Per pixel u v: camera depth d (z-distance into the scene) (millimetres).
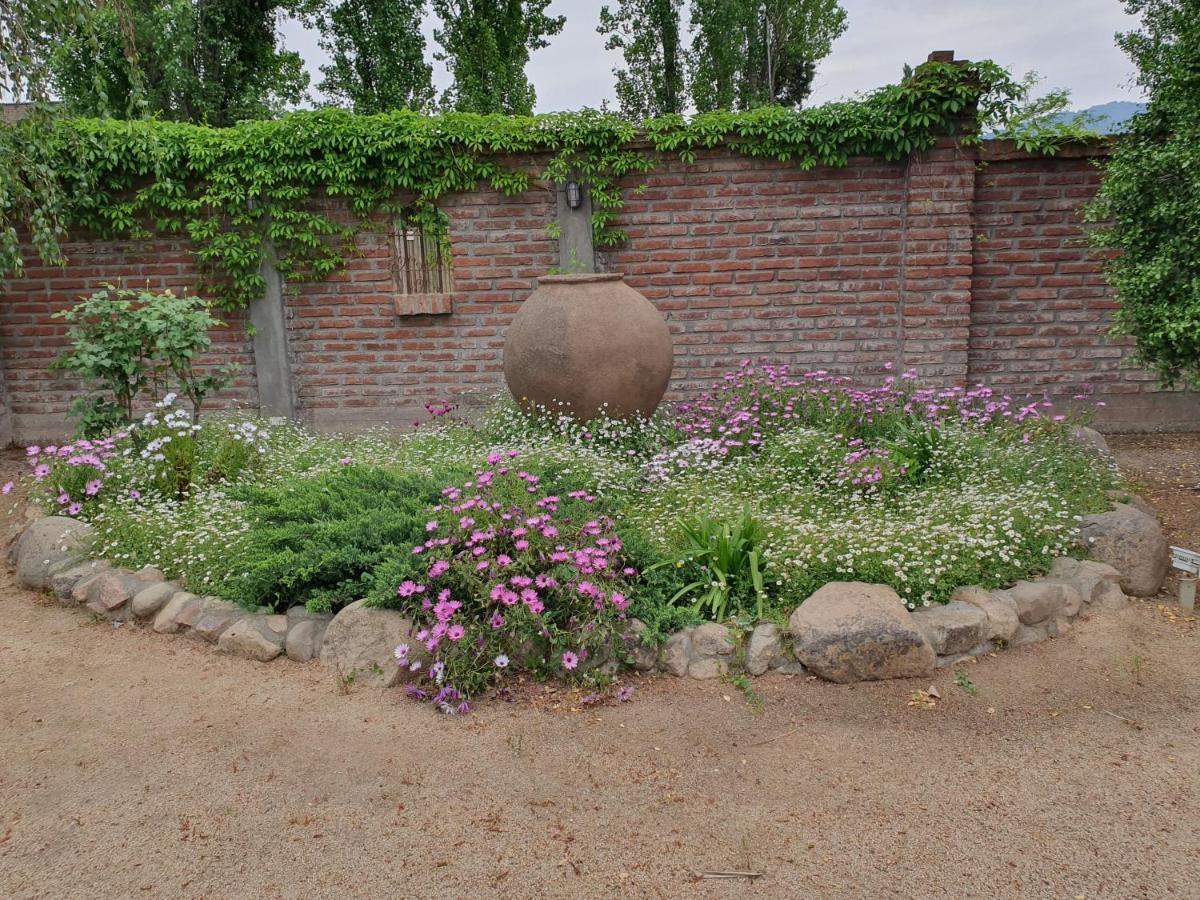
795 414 5617
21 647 3439
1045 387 6793
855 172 6535
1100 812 2307
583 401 5324
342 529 3543
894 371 6766
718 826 2293
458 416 6977
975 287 6699
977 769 2527
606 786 2480
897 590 3350
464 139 6566
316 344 7070
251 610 3461
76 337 5070
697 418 5617
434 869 2141
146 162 6547
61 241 6848
